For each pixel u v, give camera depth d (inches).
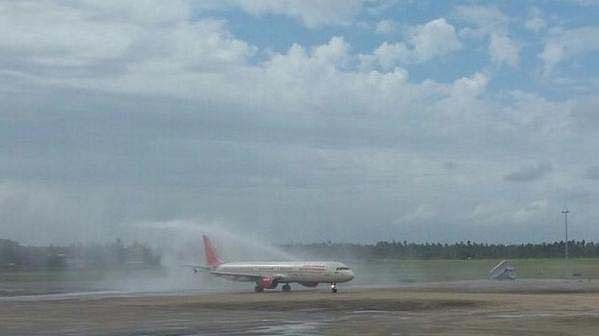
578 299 3604.8
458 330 2160.4
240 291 4995.1
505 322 2417.6
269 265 4857.3
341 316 2751.0
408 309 3080.7
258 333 2122.3
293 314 2874.0
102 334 2162.9
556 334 2046.0
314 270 4726.9
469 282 6269.7
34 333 2206.0
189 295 4429.1
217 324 2443.4
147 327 2362.2
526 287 5157.5
